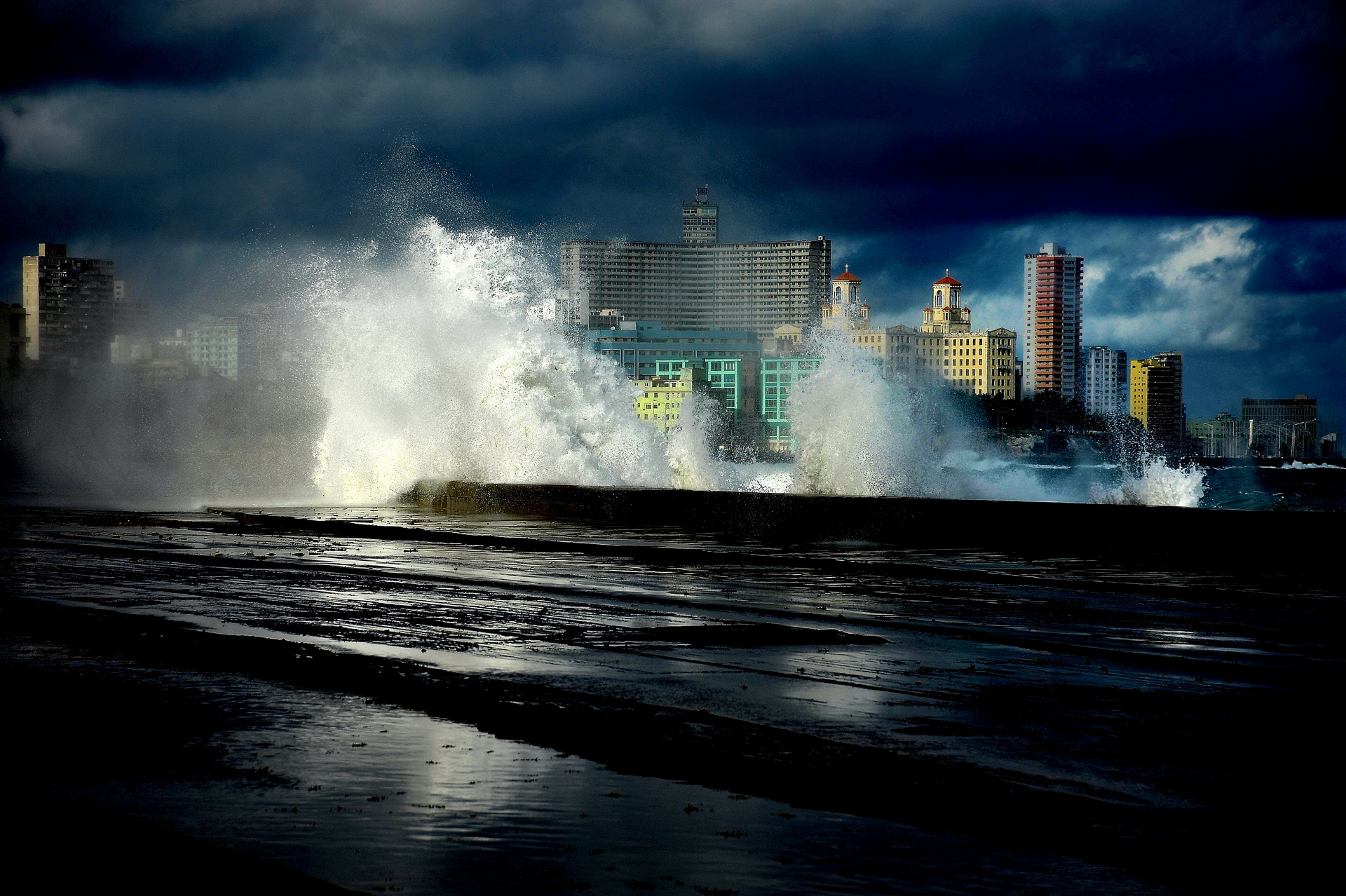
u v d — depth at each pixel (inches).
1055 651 518.0
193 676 454.3
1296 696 428.1
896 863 261.1
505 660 485.4
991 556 913.5
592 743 358.9
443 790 312.8
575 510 1278.3
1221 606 658.8
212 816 290.8
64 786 315.0
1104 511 930.7
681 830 281.7
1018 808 298.2
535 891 243.8
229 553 941.8
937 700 416.8
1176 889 247.4
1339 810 298.5
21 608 625.0
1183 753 350.0
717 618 604.7
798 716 391.9
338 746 356.2
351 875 251.9
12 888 239.6
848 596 696.4
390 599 670.5
